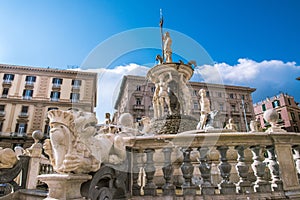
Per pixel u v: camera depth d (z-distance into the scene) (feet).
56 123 4.30
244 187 6.91
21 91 88.74
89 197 4.50
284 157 7.51
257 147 7.47
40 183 12.18
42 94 89.97
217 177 7.77
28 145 82.69
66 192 4.12
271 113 8.19
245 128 64.39
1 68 89.71
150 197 6.52
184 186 6.76
